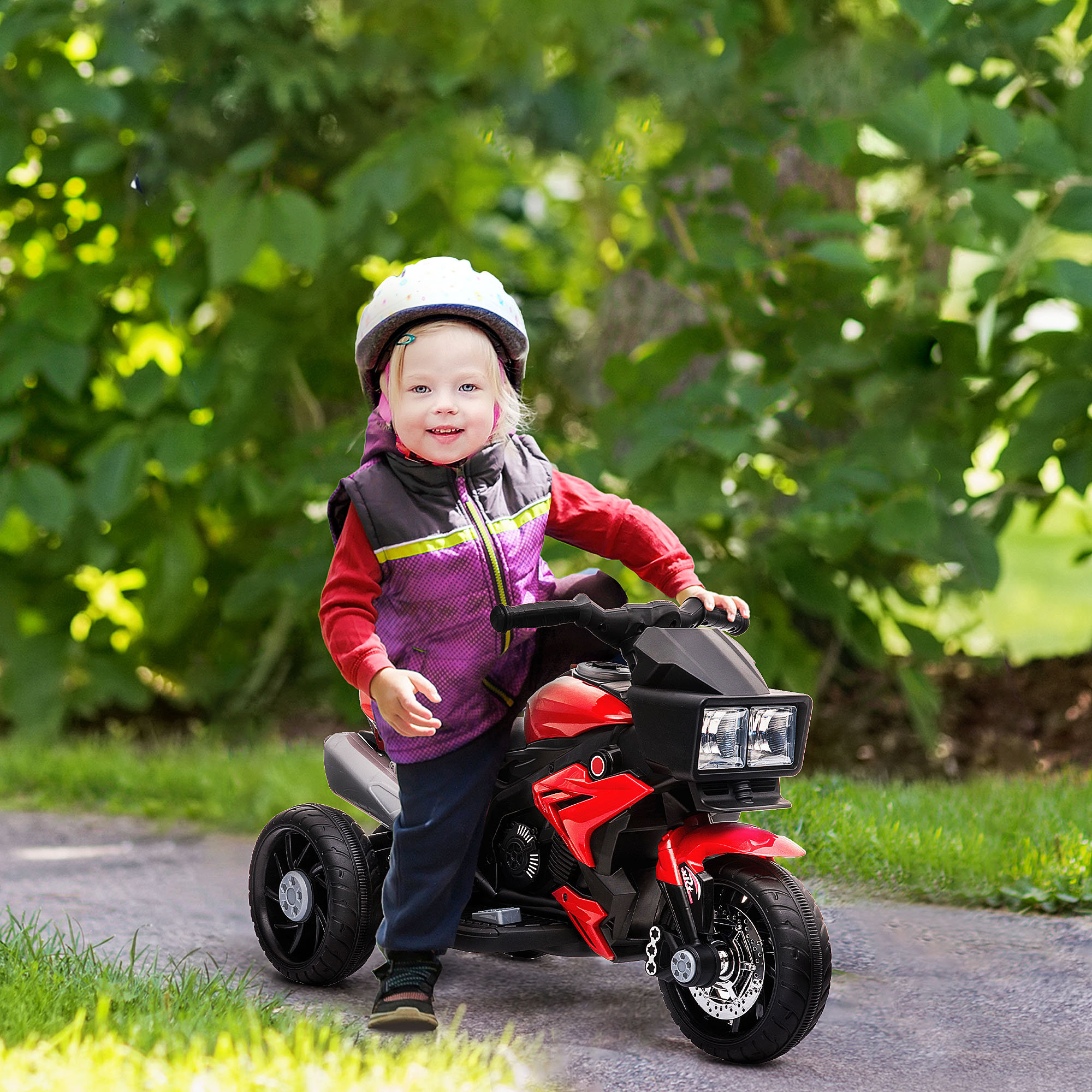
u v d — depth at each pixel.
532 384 13.68
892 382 10.09
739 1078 5.00
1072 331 10.16
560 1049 5.31
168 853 8.85
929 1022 5.61
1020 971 6.19
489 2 10.86
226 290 12.10
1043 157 9.38
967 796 8.82
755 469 10.26
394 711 5.00
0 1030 4.84
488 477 5.42
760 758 5.11
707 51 10.50
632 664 5.17
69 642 12.52
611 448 10.36
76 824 9.68
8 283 12.73
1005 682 12.77
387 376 5.43
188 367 11.74
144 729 13.50
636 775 5.24
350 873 6.02
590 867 5.32
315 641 11.98
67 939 6.81
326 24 11.47
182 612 12.35
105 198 12.20
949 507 10.12
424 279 5.34
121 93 11.37
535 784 5.50
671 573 5.73
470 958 6.64
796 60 9.98
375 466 5.37
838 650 11.92
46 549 12.61
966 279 11.76
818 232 10.09
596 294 14.38
